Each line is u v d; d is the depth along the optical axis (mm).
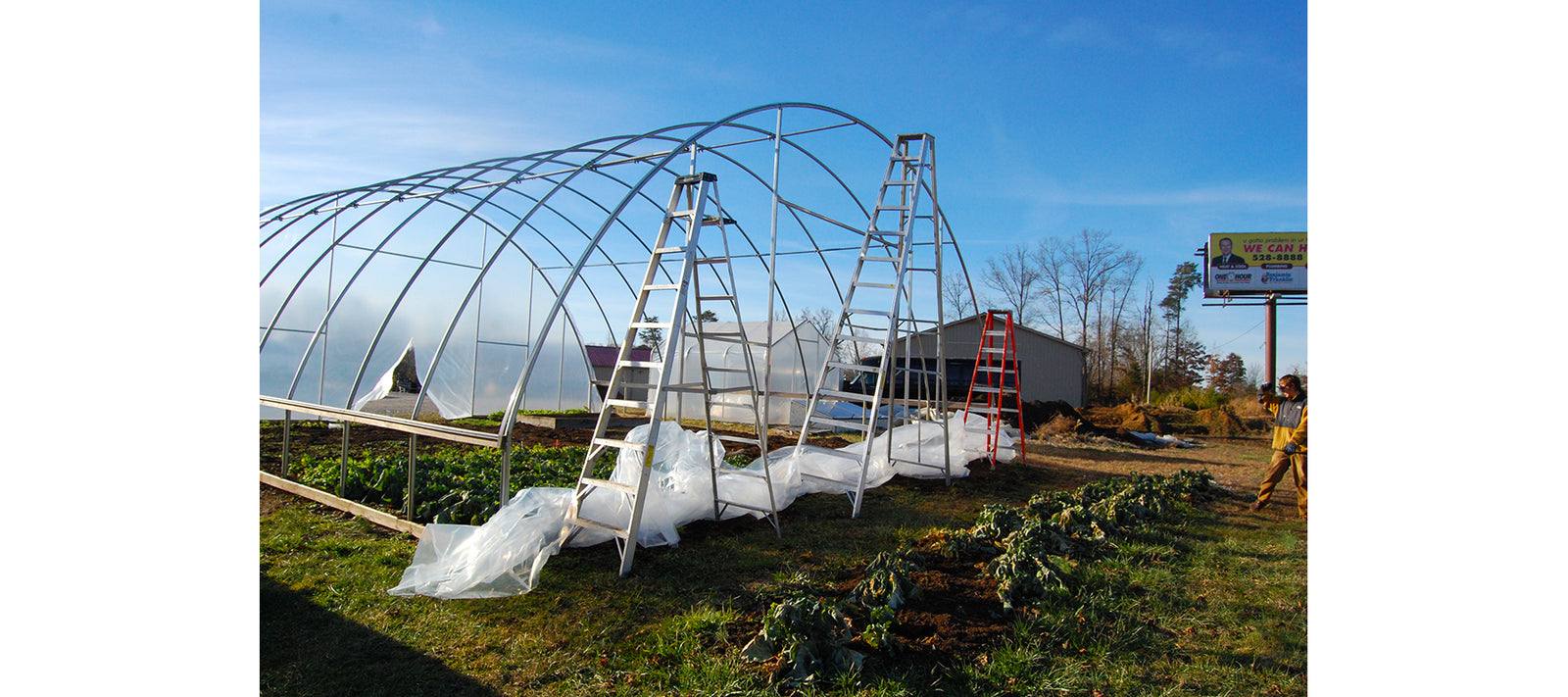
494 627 4570
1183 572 5992
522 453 11031
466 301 7375
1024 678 3895
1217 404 28188
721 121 7711
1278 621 4840
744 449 13188
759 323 20406
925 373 12031
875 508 8508
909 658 4098
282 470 8445
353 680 3863
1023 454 12531
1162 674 4051
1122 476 11781
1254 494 10125
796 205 8969
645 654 4203
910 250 9258
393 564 5762
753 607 4941
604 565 5766
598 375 24125
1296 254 24078
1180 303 48188
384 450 11203
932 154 9656
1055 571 5410
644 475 5594
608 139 9156
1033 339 25750
